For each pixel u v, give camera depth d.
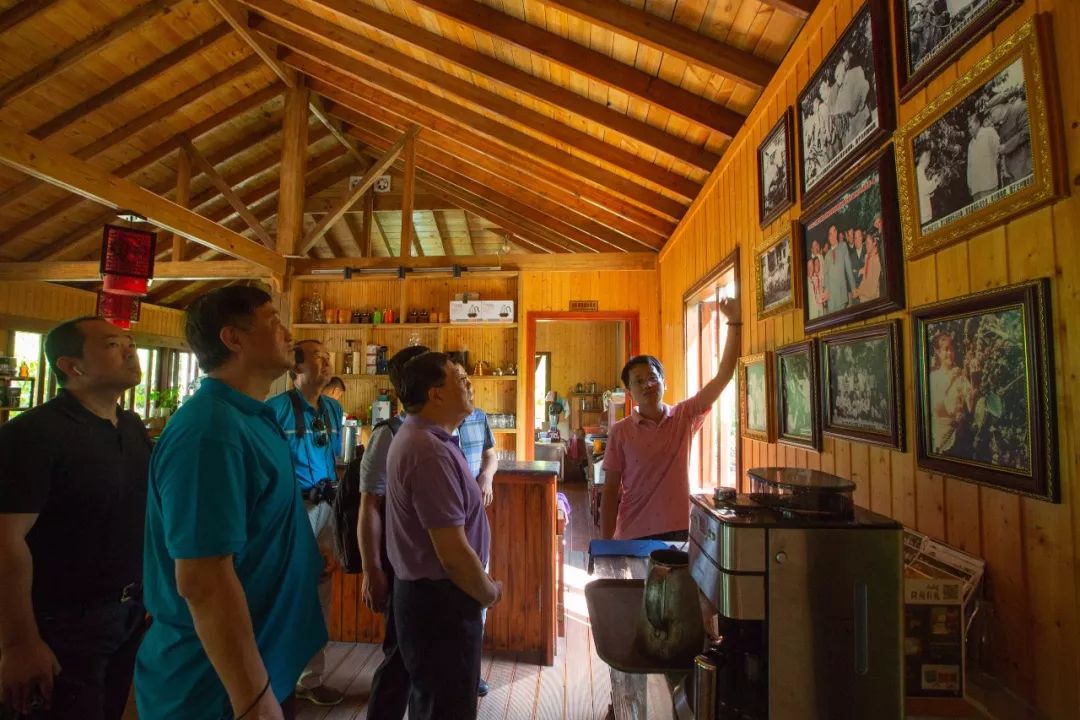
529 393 5.39
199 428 1.08
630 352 5.38
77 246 6.59
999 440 1.04
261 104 5.90
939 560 1.18
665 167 3.53
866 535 0.89
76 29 4.30
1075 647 0.89
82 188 3.23
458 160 6.23
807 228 1.90
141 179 6.16
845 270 1.63
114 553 1.60
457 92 3.77
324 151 7.15
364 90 5.26
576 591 3.72
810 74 1.90
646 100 2.67
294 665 1.24
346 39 3.94
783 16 1.96
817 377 1.83
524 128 3.79
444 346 5.63
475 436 2.52
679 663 1.05
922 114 1.26
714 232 3.17
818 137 1.81
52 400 1.62
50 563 1.50
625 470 2.45
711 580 0.95
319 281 5.76
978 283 1.12
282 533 1.24
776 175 2.17
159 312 8.91
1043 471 0.94
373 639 2.96
